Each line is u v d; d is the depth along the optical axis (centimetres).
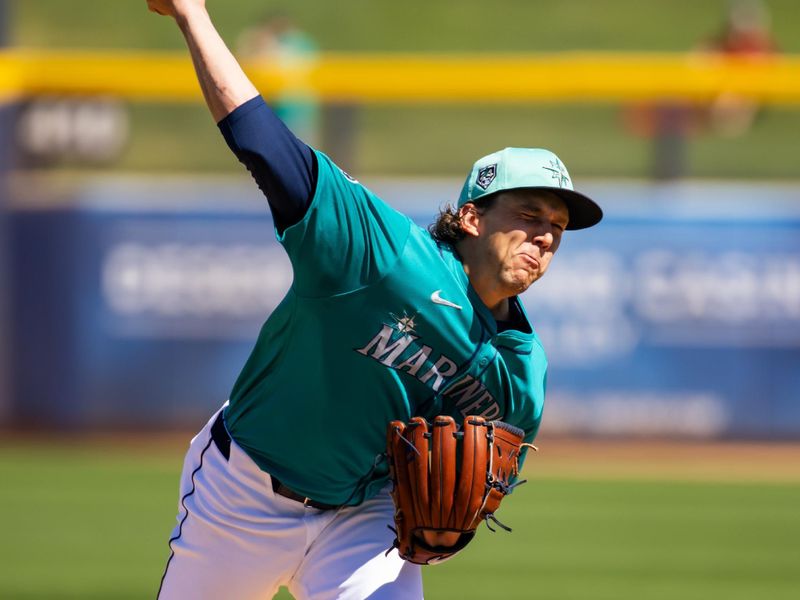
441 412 1179
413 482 1126
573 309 3631
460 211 1152
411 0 6675
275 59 4512
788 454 3600
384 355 1130
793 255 3622
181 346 3684
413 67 3606
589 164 4566
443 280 1119
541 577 2289
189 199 3666
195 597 1216
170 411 3694
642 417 3650
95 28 6153
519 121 4625
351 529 1203
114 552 2431
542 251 1139
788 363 3650
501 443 1146
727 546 2556
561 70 3597
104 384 3694
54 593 2127
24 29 6119
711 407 3653
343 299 1109
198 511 1212
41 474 3219
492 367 1155
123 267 3678
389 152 4500
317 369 1142
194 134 4384
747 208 3616
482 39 6425
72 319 3688
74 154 3859
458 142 4619
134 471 3272
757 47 5172
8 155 3675
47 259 3681
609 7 6662
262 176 1073
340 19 6469
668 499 3042
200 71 1080
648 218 3622
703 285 3628
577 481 3244
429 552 1160
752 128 4531
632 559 2438
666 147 3659
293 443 1168
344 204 1085
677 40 6419
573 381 3644
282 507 1190
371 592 1170
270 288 3669
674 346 3641
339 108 3638
